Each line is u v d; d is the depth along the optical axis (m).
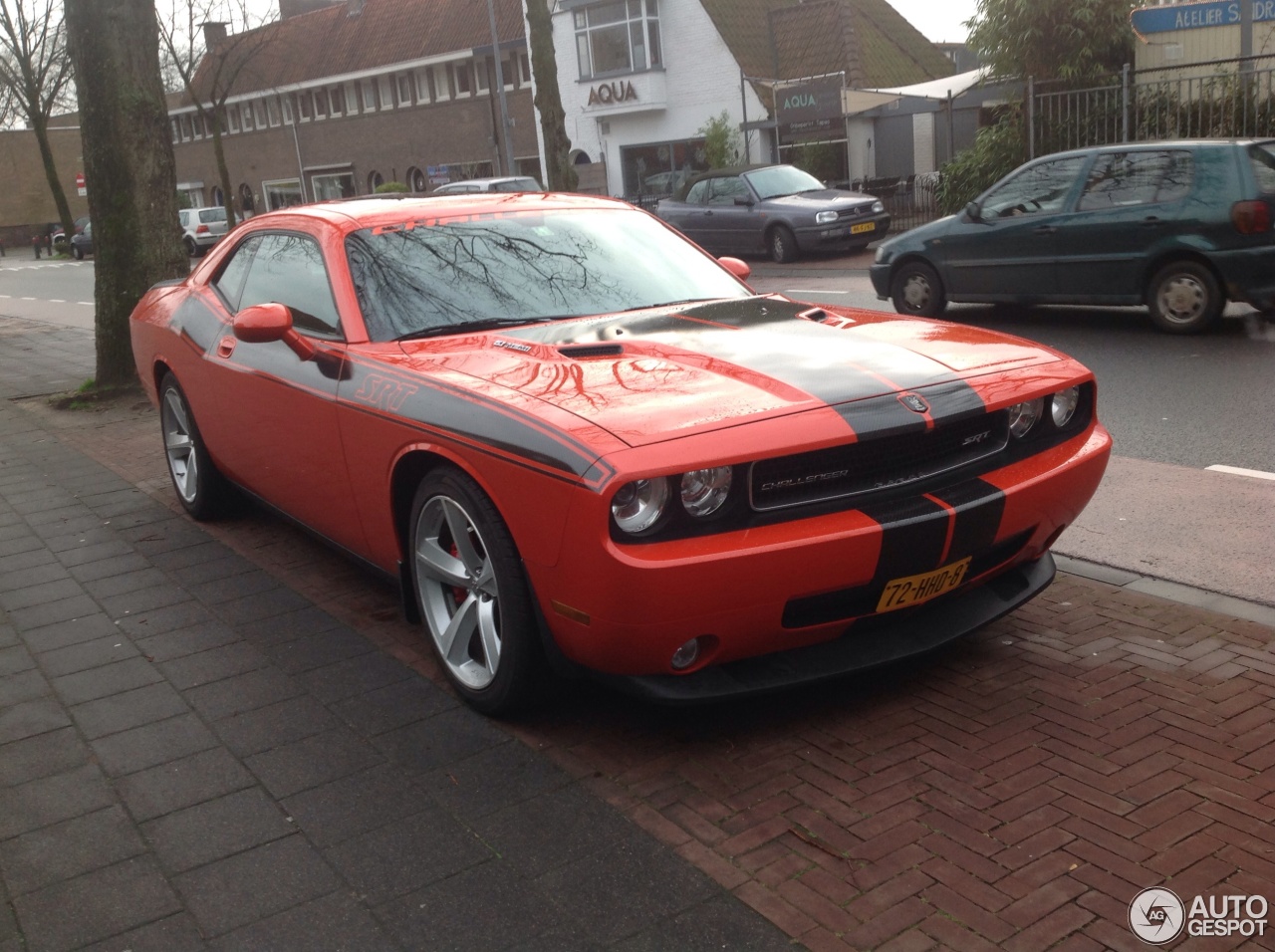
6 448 8.20
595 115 33.94
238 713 3.63
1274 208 8.76
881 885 2.53
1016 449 3.39
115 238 10.03
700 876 2.62
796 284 15.94
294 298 4.41
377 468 3.68
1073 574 4.34
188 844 2.90
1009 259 10.34
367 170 47.25
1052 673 3.51
